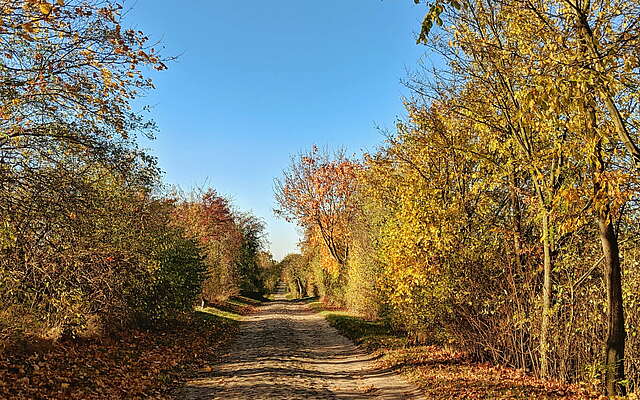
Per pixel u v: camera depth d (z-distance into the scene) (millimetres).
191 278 21828
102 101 8781
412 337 17047
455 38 11062
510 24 9914
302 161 41156
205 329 21672
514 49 9359
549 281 10492
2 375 8609
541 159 9195
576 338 10203
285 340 19547
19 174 8680
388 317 20078
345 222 38812
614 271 8797
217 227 44906
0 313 9766
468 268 12484
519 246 12016
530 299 11359
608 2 8125
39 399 8125
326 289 43844
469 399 9016
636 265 10102
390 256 14055
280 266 84562
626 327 9523
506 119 10836
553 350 10461
